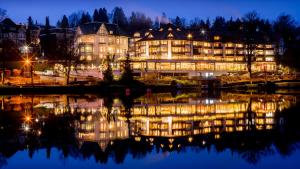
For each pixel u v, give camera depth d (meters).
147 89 103.19
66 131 39.56
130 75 115.56
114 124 44.41
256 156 28.81
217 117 50.47
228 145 32.59
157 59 150.50
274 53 185.62
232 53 175.25
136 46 168.88
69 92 101.75
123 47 186.38
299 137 35.84
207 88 123.25
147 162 27.61
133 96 92.38
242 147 31.81
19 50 154.88
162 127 42.19
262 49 184.50
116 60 158.00
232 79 133.62
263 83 124.25
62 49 139.75
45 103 71.00
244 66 169.38
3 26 176.50
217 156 28.92
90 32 177.25
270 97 87.25
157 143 33.72
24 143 33.88
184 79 131.00
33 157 29.16
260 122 45.31
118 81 115.25
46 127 42.06
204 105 66.94
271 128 40.84
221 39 174.88
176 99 81.69
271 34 191.75
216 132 38.72
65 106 64.94
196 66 157.00
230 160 27.73
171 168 26.06
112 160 28.19
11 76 122.06
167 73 152.38
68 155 29.61
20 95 94.00
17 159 28.61
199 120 47.75
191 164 26.94
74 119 48.53
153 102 73.69
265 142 33.62
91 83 112.81
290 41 187.00
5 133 38.50
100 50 178.25
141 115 52.84
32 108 61.47
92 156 29.36
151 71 148.88
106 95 95.44
